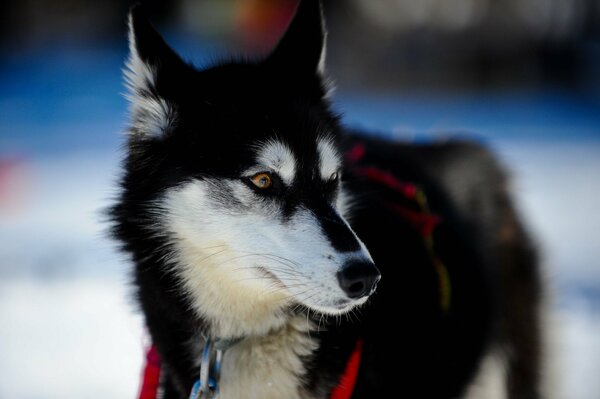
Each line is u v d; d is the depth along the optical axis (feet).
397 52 71.72
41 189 37.42
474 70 71.15
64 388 16.98
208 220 10.82
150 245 11.23
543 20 71.97
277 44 12.51
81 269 25.11
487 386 13.99
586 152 45.68
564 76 70.08
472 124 54.54
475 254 13.61
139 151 11.50
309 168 10.94
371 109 59.31
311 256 10.08
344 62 71.05
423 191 13.61
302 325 10.91
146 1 73.97
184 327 11.16
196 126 11.11
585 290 22.77
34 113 58.59
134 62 11.44
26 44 74.18
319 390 10.96
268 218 10.64
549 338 16.55
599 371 18.12
